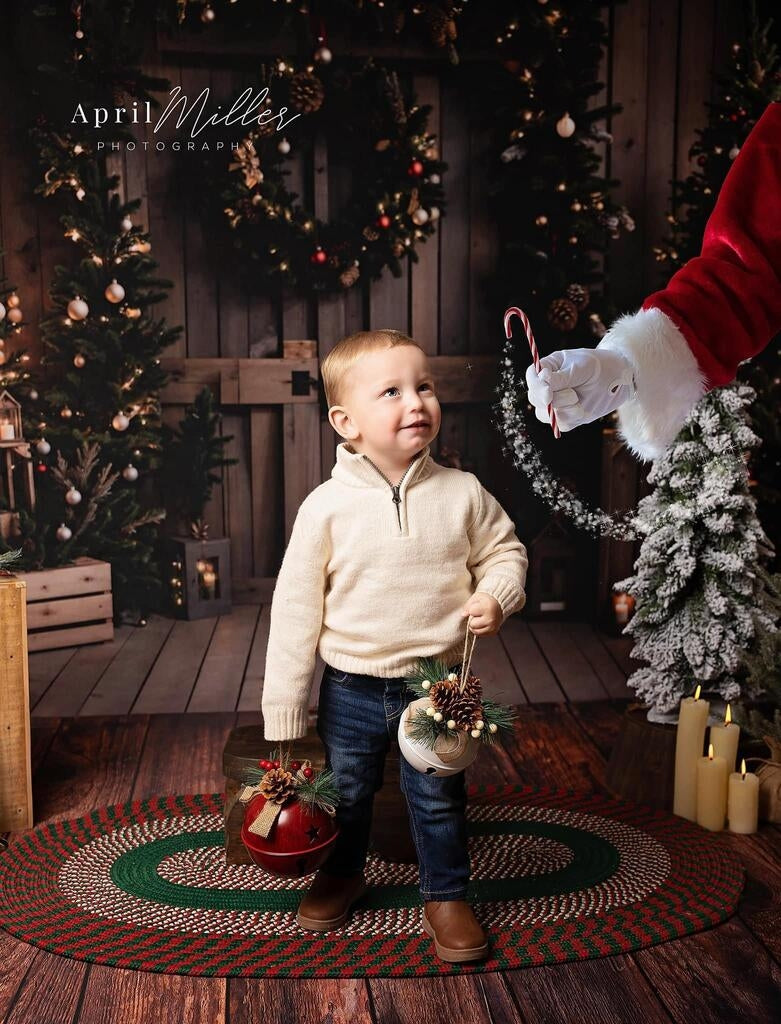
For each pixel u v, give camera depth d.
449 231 5.09
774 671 2.66
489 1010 1.90
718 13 4.96
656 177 5.02
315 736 2.50
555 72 4.61
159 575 5.04
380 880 2.39
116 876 2.41
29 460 4.54
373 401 1.98
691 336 1.40
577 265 4.70
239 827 2.44
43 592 4.41
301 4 4.75
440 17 4.75
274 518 5.25
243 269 4.97
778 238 1.41
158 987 1.97
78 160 4.60
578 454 4.90
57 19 4.60
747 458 4.28
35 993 1.95
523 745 3.28
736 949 2.11
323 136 4.93
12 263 4.86
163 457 5.07
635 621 2.91
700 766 2.67
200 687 3.93
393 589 2.02
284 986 1.98
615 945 2.10
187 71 4.86
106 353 4.68
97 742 3.31
